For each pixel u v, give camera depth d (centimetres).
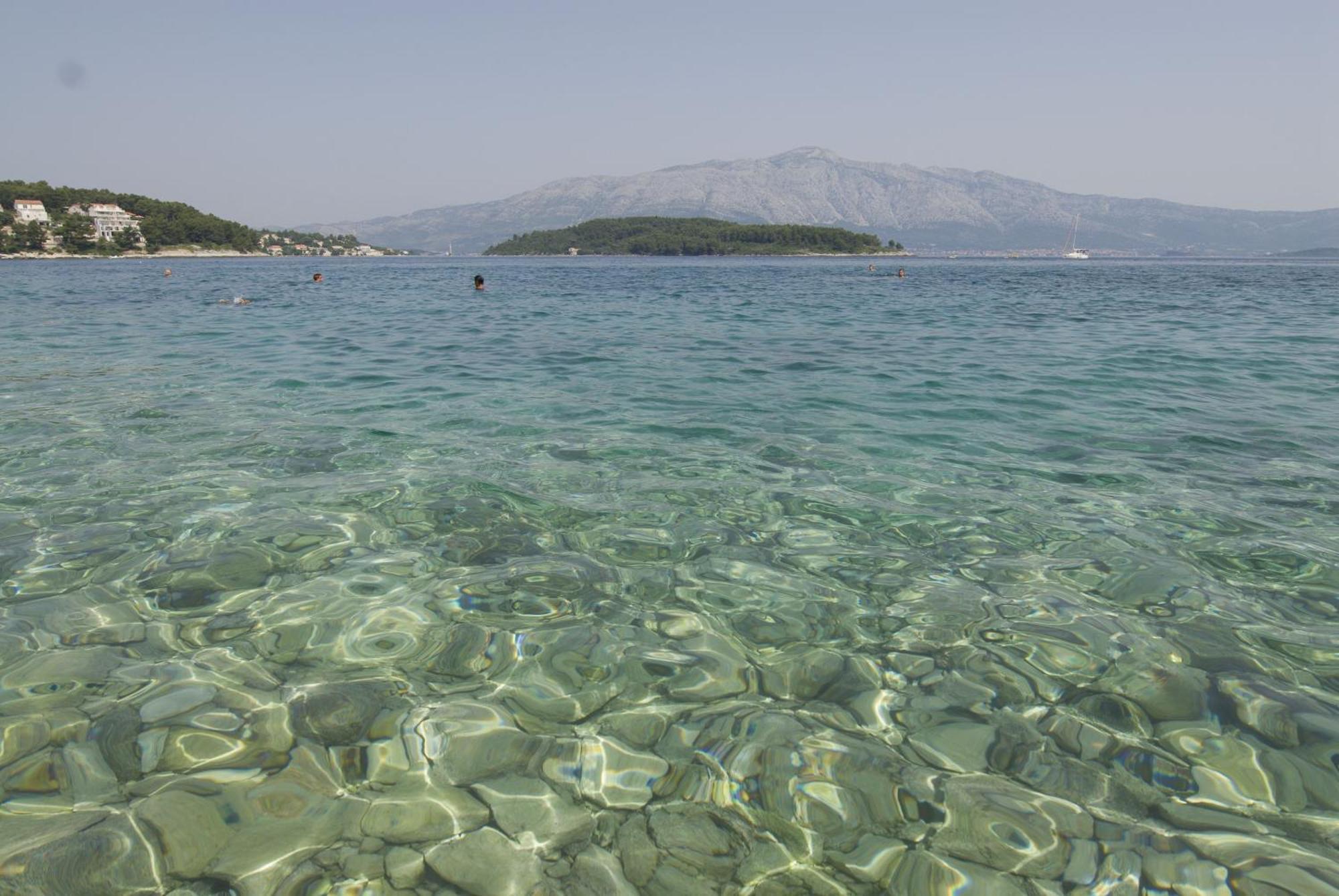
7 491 537
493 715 292
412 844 227
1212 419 780
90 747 268
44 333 1539
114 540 455
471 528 482
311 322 1842
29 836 226
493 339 1498
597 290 3525
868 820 239
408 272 6550
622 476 589
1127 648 342
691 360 1202
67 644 338
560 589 400
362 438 695
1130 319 1983
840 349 1345
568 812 242
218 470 595
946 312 2203
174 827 231
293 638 346
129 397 870
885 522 498
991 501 536
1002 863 221
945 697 305
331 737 277
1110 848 227
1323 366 1125
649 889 212
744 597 394
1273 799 247
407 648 340
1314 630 357
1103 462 627
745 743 277
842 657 336
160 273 5572
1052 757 269
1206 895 210
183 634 349
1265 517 500
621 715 293
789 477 590
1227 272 6531
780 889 212
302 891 208
